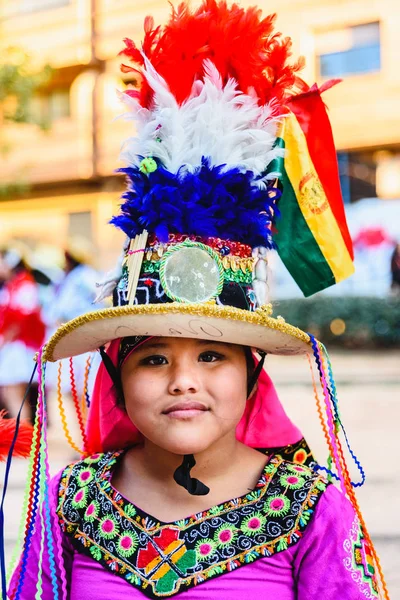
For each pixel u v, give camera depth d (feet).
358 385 30.60
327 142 6.01
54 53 57.88
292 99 5.99
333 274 5.93
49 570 5.40
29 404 20.67
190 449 4.95
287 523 5.06
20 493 14.92
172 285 4.97
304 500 5.12
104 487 5.49
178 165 5.25
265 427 6.03
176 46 5.51
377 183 53.21
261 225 5.29
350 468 16.60
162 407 5.01
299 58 5.82
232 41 5.48
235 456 5.43
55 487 5.68
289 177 5.90
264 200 5.37
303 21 50.67
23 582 5.35
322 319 44.24
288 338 5.08
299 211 5.92
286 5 50.70
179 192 5.11
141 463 5.53
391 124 50.47
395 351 42.70
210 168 5.19
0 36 54.03
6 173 62.90
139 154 5.46
